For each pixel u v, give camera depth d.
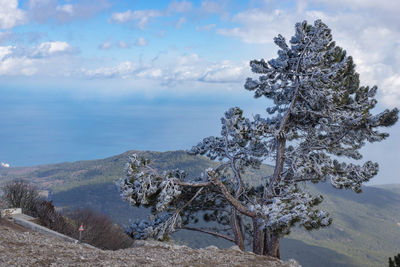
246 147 20.08
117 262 8.61
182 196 19.25
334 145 19.72
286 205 15.70
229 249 12.20
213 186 19.41
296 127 20.58
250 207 16.67
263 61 20.03
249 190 21.09
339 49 20.62
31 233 12.34
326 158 19.20
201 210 20.91
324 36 19.08
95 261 8.52
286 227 14.29
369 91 19.50
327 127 19.25
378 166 18.20
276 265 10.30
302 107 19.27
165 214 18.56
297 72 19.20
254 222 17.98
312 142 19.59
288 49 19.64
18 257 8.08
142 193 16.09
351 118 18.14
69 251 9.42
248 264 10.08
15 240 10.02
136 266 8.47
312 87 18.92
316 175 18.61
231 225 19.45
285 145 19.59
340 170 19.00
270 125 19.73
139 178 16.11
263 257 11.21
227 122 19.23
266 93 20.55
